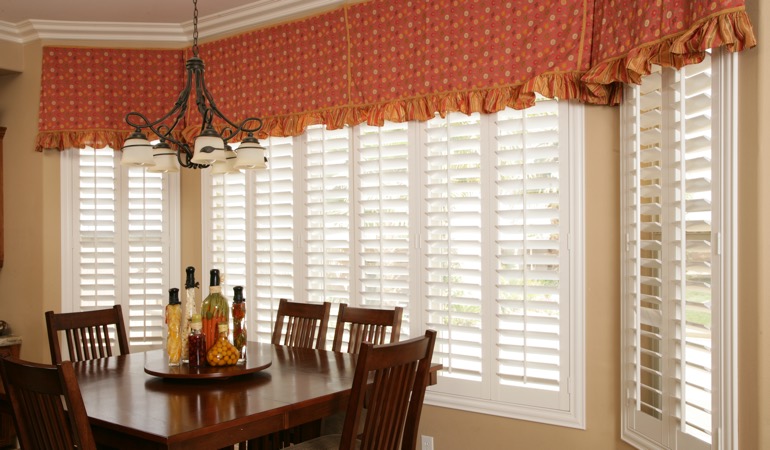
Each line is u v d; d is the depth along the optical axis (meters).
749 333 1.94
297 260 3.80
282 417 2.11
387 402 2.18
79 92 4.13
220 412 2.04
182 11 3.93
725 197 2.01
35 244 4.20
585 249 2.90
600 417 2.86
